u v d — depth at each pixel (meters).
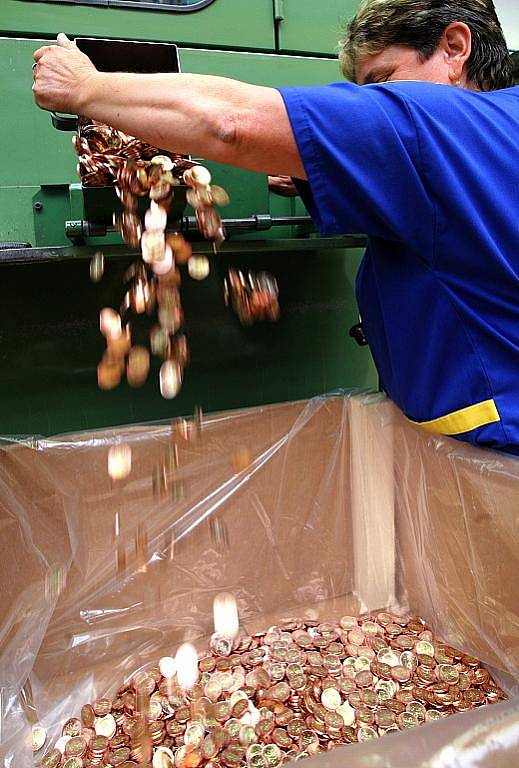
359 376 1.33
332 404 1.22
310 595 1.27
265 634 1.19
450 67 0.87
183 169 0.82
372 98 0.71
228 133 0.67
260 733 0.97
